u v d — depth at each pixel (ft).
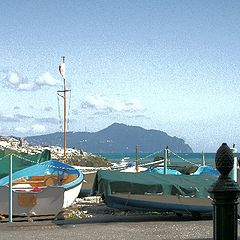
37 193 52.70
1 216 52.21
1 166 70.59
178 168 84.74
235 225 13.08
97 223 46.21
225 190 13.01
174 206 49.52
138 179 50.57
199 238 37.50
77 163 187.52
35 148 208.85
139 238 37.99
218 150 13.50
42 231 41.70
